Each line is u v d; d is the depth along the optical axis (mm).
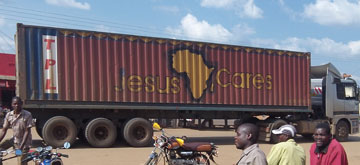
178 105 12695
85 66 11414
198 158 7457
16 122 6020
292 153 3967
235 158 10172
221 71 13461
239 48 13836
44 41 10984
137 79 12094
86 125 11797
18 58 10656
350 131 16391
